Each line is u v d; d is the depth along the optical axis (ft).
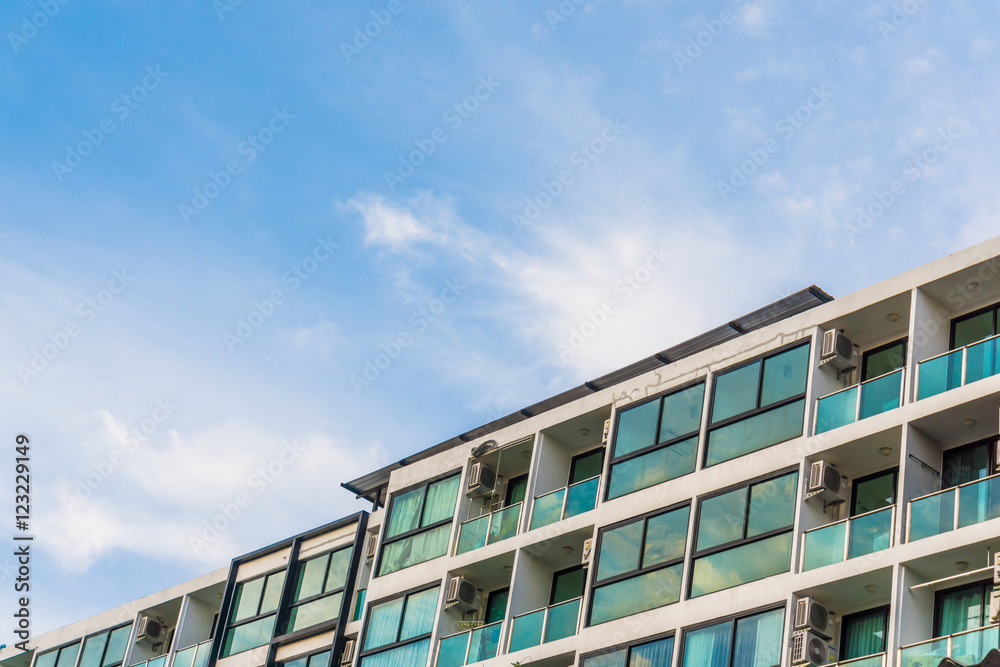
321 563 126.21
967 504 81.61
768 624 86.74
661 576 95.04
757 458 94.22
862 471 91.30
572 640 97.35
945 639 77.46
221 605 135.74
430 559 112.37
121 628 142.61
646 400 104.88
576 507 104.88
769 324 105.81
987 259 88.63
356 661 111.45
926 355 89.56
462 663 103.40
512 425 114.11
